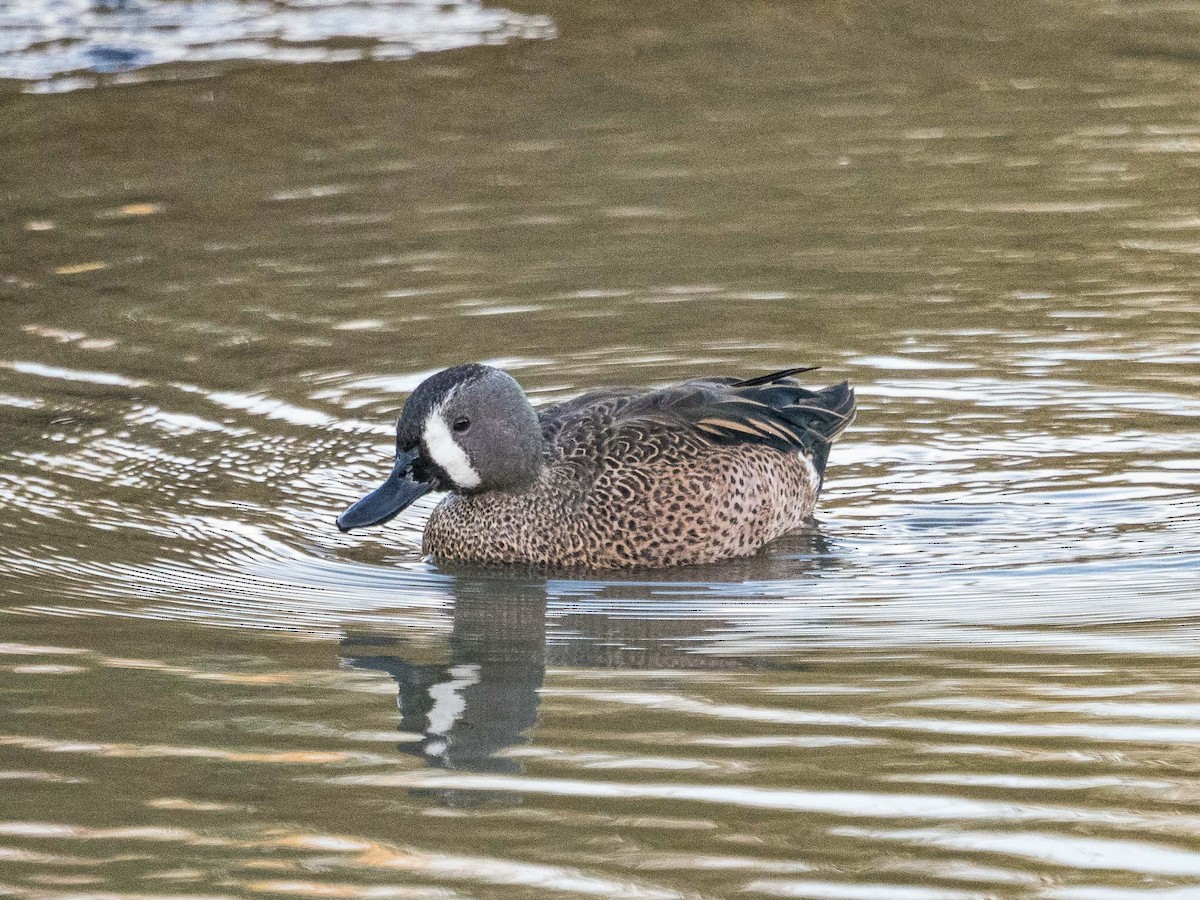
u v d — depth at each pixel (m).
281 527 12.66
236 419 14.50
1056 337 15.77
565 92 23.58
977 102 22.77
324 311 16.80
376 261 18.05
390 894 7.52
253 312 16.80
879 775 8.55
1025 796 8.30
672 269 17.66
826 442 13.19
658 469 12.14
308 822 8.18
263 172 20.83
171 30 25.77
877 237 18.41
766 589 11.56
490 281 17.42
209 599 11.36
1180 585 11.25
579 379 15.10
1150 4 27.11
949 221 18.77
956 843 7.88
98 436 14.15
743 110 22.66
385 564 12.25
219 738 9.12
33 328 16.50
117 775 8.69
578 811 8.25
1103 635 10.41
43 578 11.60
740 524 12.23
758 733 9.09
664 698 9.62
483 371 12.16
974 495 13.02
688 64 24.64
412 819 8.20
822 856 7.77
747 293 17.00
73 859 7.85
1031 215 18.86
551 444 12.49
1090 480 13.14
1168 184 19.61
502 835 8.02
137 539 12.34
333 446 14.04
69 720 9.37
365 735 9.20
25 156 21.50
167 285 17.56
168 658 10.30
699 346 15.77
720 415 12.58
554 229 18.86
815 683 9.79
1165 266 17.33
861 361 15.40
